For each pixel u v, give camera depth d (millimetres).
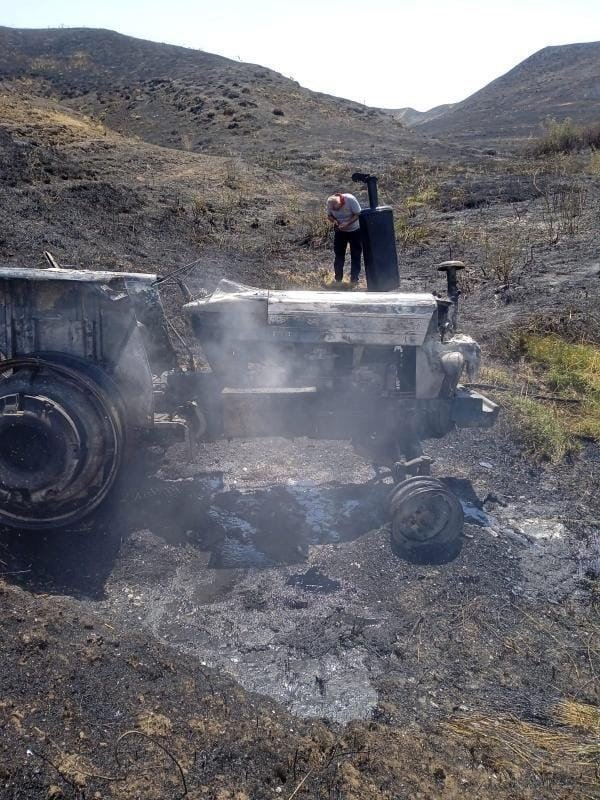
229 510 5871
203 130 30547
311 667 4332
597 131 23469
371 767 3553
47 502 5062
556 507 6172
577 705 4125
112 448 5059
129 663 4062
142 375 5367
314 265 12719
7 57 44844
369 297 5574
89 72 42656
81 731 3504
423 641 4570
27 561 5121
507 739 3842
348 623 4684
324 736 3766
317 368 5691
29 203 13586
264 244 13844
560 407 7863
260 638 4551
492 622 4770
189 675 4082
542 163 21250
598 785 3578
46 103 25531
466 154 24859
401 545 5320
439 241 13953
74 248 11633
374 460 6406
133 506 5812
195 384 5668
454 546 5453
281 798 3332
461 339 5809
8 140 18203
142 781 3287
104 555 5266
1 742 3338
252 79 38375
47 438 4859
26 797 3135
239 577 5109
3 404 4832
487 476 6555
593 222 14203
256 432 5617
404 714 4000
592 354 8797
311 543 5496
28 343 5285
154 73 41500
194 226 14469
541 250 12945
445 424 5758
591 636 4707
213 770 3422
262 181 19078
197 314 5570
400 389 5820
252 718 3832
